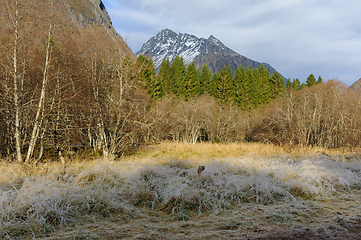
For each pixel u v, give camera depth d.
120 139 13.87
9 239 3.48
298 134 22.52
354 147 19.47
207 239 3.54
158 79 44.16
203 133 39.19
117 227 4.00
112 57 14.53
